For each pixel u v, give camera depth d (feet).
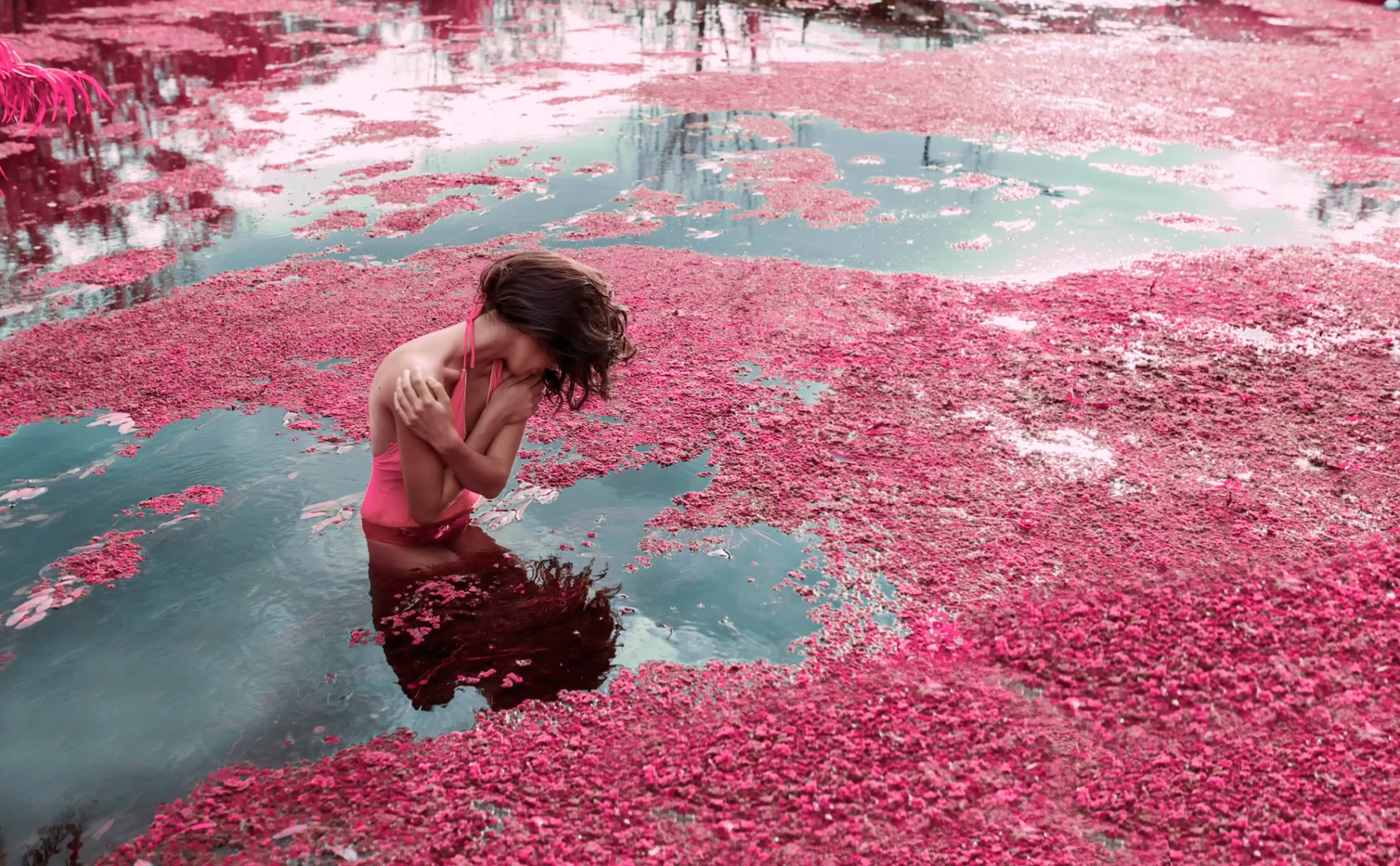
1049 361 11.30
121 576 7.73
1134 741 6.17
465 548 8.09
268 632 7.14
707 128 21.40
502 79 26.07
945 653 6.96
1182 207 16.67
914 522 8.42
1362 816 5.60
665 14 35.35
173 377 10.96
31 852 5.46
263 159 19.36
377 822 5.66
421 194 17.24
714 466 9.29
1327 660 6.79
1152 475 9.05
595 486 8.98
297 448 9.55
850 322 12.33
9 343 11.79
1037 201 17.01
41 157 19.49
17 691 6.58
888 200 17.04
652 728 6.33
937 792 5.83
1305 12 38.17
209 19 33.45
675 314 12.55
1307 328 12.07
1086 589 7.54
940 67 27.61
